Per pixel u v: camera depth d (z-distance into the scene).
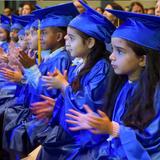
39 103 3.13
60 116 2.99
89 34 2.86
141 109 2.33
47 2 9.75
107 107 2.64
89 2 9.62
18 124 3.63
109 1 9.45
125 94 2.53
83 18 2.89
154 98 2.32
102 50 2.94
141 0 8.75
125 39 2.40
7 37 6.09
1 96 4.30
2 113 4.02
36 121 3.44
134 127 2.33
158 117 2.29
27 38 4.35
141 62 2.44
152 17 2.38
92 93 2.77
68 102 2.79
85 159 2.62
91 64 2.92
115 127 2.29
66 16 3.51
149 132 2.27
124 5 9.28
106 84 2.75
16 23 5.33
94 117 2.26
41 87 3.31
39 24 3.60
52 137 3.05
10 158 4.02
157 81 2.37
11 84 4.38
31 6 6.20
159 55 2.42
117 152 2.38
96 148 2.63
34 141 3.36
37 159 2.94
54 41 3.54
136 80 2.51
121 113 2.49
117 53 2.45
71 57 3.41
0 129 4.09
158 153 2.28
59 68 3.36
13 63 3.71
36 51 4.03
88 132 2.64
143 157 2.22
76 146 2.79
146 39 2.40
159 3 3.23
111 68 2.70
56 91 3.27
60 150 2.79
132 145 2.24
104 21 2.88
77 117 2.34
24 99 3.76
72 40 2.92
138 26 2.42
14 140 3.54
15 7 10.67
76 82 2.89
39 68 3.54
